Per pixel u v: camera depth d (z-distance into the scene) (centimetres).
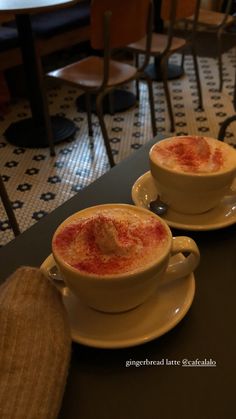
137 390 36
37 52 213
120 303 39
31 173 184
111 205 45
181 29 285
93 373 38
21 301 36
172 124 214
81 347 40
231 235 54
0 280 46
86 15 252
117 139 209
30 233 53
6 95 238
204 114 232
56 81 174
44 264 45
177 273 44
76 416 34
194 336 41
